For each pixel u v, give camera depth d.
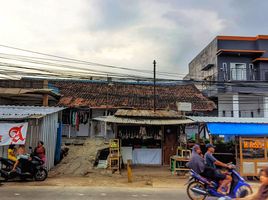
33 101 21.59
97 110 25.02
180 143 16.62
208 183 8.65
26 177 12.22
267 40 26.89
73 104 23.33
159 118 16.56
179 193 10.25
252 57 27.38
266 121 14.83
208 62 29.89
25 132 12.73
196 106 24.17
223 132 13.39
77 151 19.86
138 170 15.50
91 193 9.96
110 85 28.03
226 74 26.91
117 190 10.62
